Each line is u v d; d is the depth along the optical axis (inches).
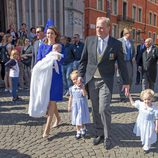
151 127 211.5
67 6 1108.5
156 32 2190.0
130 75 340.8
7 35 446.6
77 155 204.4
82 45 386.9
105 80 211.5
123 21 1743.4
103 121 214.4
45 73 230.5
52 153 208.2
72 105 237.6
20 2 896.3
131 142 226.8
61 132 247.6
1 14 826.2
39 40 293.9
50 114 236.7
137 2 1919.3
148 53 343.9
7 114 301.0
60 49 238.2
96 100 219.0
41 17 984.3
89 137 235.8
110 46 209.6
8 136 239.9
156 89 450.9
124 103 349.7
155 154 206.8
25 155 205.0
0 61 440.8
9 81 409.7
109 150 212.2
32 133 246.5
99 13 1535.4
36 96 232.7
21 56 438.9
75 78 236.4
